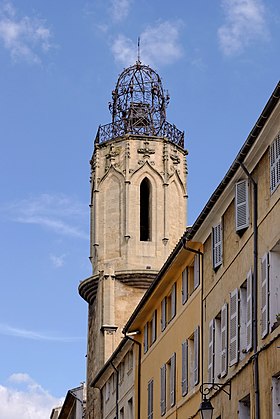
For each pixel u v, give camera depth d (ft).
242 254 123.44
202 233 144.05
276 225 109.09
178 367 160.15
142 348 196.54
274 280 109.81
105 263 274.57
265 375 109.81
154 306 183.11
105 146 283.79
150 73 289.12
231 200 129.49
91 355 274.57
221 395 129.59
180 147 286.46
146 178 279.90
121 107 287.28
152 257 273.95
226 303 129.80
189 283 156.04
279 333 105.40
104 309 269.64
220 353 134.62
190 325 152.76
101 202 280.51
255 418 112.47
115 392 231.50
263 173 115.14
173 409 160.86
